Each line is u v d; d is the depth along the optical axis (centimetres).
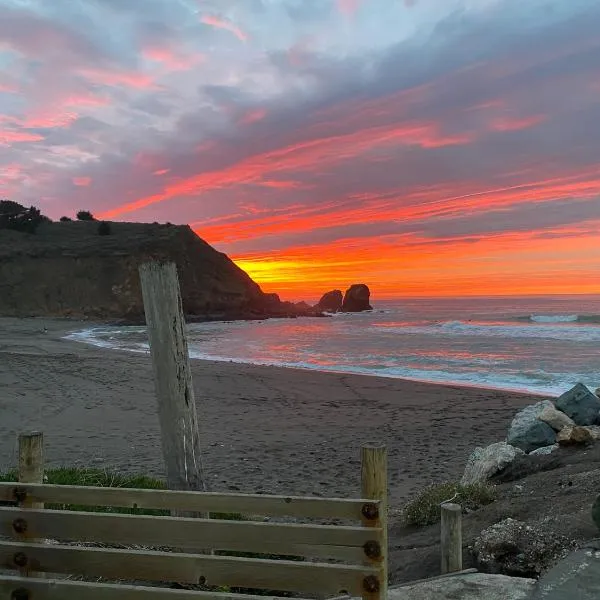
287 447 1141
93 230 9544
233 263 9181
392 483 902
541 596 343
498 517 520
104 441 1146
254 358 3069
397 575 470
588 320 5844
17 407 1471
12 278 7938
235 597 254
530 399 1691
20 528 280
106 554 269
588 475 591
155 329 476
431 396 1764
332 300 11994
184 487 474
